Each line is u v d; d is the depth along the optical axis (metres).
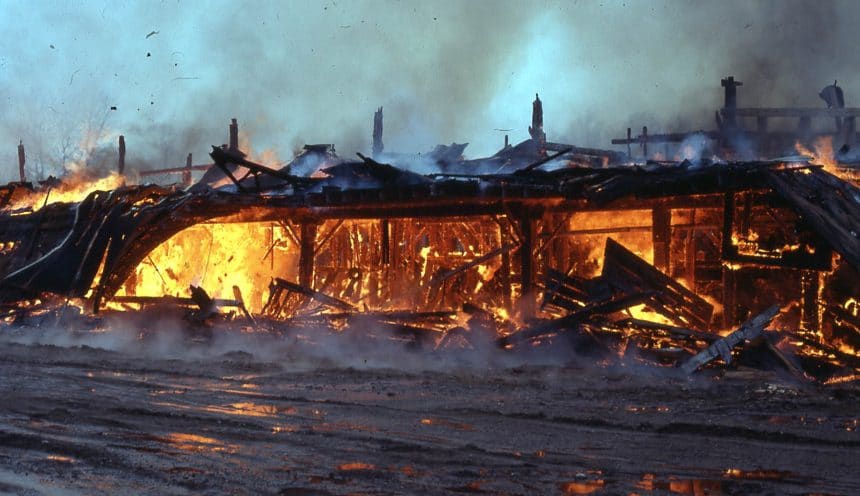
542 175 19.91
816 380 13.52
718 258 19.91
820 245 15.38
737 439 9.20
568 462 8.12
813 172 17.66
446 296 23.06
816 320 16.22
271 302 21.12
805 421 10.19
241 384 13.24
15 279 23.62
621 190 17.86
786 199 15.69
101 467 7.94
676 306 17.03
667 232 18.55
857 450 8.70
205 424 9.95
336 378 13.93
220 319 20.16
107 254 22.55
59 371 14.71
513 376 14.20
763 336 14.68
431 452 8.50
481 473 7.70
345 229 25.91
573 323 16.33
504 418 10.38
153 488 7.20
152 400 11.70
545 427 9.84
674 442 9.05
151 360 16.25
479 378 13.89
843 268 16.42
